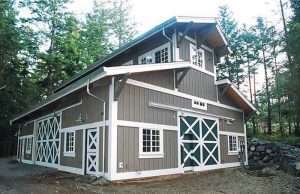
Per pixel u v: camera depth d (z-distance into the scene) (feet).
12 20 76.64
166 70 39.63
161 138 36.99
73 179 33.32
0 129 87.40
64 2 91.81
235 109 55.57
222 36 48.14
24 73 88.99
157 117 37.04
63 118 44.45
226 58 105.60
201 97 46.11
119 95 32.40
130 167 32.27
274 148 53.57
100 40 100.22
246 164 54.54
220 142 49.11
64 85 59.98
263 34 101.76
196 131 43.73
